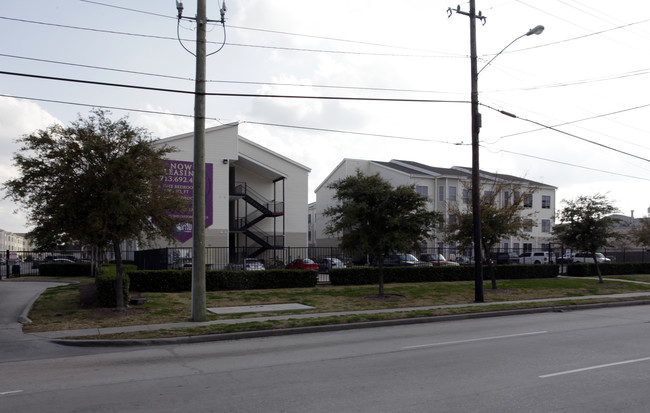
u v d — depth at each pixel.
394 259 33.34
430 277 25.83
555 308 17.27
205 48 13.51
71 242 14.09
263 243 39.41
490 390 6.66
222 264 30.31
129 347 10.41
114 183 13.16
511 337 11.36
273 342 10.98
